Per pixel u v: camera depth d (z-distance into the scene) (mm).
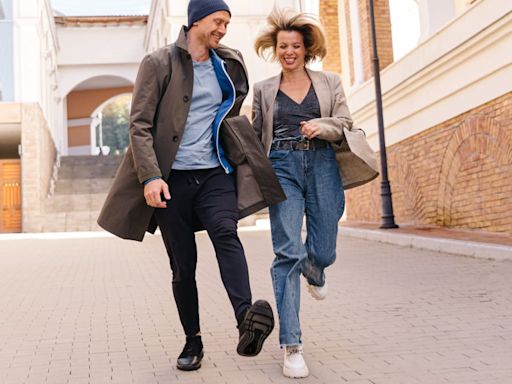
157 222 3062
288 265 3047
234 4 21281
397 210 12891
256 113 3238
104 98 35562
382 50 14188
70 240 14602
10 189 20281
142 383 2908
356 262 7660
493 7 8195
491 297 4840
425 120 11133
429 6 10703
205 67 2984
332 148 3174
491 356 3178
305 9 19078
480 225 9312
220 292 5781
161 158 2863
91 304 5355
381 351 3369
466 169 9703
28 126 20062
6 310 5199
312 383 2820
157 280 6875
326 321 4242
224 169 2973
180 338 3893
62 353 3580
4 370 3236
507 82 8250
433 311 4430
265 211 20016
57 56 30031
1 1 20109
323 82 3203
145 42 30406
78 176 25297
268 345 3605
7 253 11242
